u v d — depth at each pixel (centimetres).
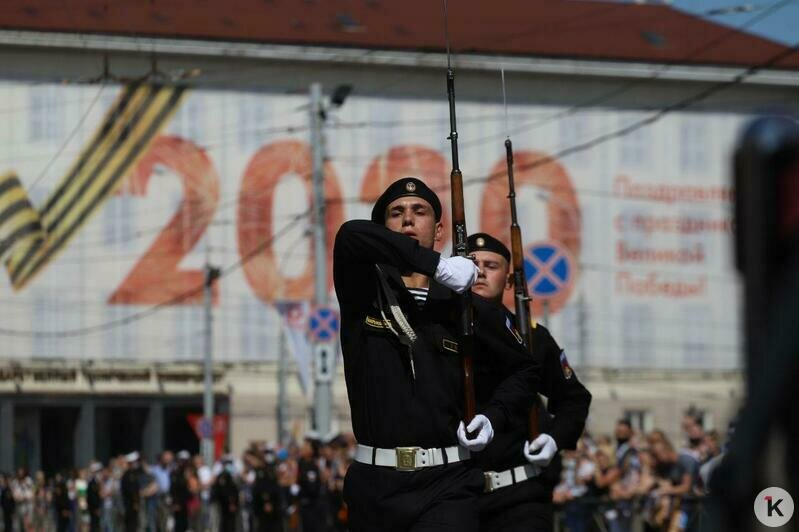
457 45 7188
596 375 7550
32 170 6881
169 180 7006
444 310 729
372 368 723
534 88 7431
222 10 7069
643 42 7550
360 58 7038
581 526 2184
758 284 241
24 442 6900
